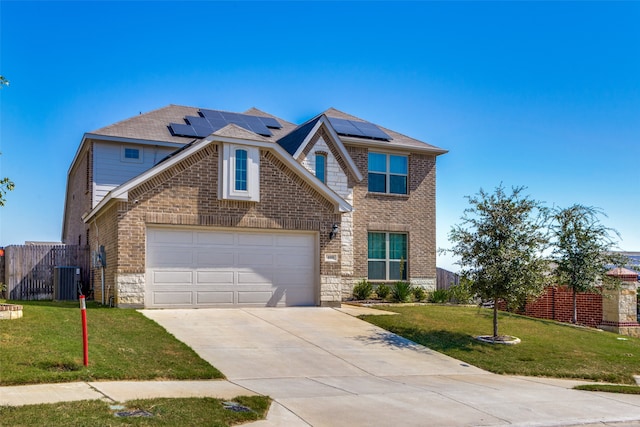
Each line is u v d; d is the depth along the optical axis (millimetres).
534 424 8391
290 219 18375
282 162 18344
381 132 25531
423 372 12281
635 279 20672
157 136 23906
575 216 20641
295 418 7934
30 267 22281
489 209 15586
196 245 17219
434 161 26031
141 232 16328
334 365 12148
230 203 17516
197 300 17094
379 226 24375
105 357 10516
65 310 14875
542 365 13547
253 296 17906
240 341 13359
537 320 19516
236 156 17547
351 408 8625
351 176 23750
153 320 14562
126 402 7902
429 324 16953
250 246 18000
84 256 22859
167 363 10727
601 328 20844
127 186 16047
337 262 19031
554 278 16203
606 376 12922
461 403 9406
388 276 24594
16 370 9086
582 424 8648
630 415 9273
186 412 7609
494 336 15789
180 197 16875
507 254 15016
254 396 8805
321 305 18656
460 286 16312
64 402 7664
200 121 25984
